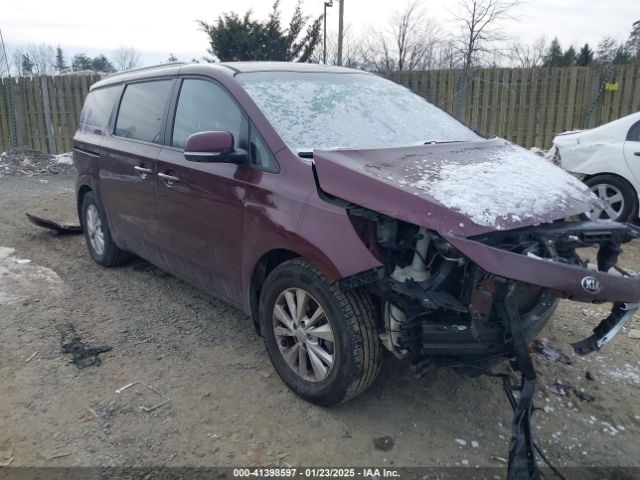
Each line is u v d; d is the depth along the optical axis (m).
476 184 2.81
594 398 3.38
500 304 2.58
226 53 16.38
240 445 2.89
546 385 3.48
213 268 3.73
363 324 2.86
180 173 3.83
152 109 4.39
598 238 2.78
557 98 11.51
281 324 3.31
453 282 2.71
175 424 3.04
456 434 3.02
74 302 4.61
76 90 13.02
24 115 13.27
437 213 2.54
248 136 3.39
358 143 3.46
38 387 3.35
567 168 7.42
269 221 3.13
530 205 2.75
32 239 6.55
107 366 3.61
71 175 11.59
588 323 4.34
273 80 3.75
